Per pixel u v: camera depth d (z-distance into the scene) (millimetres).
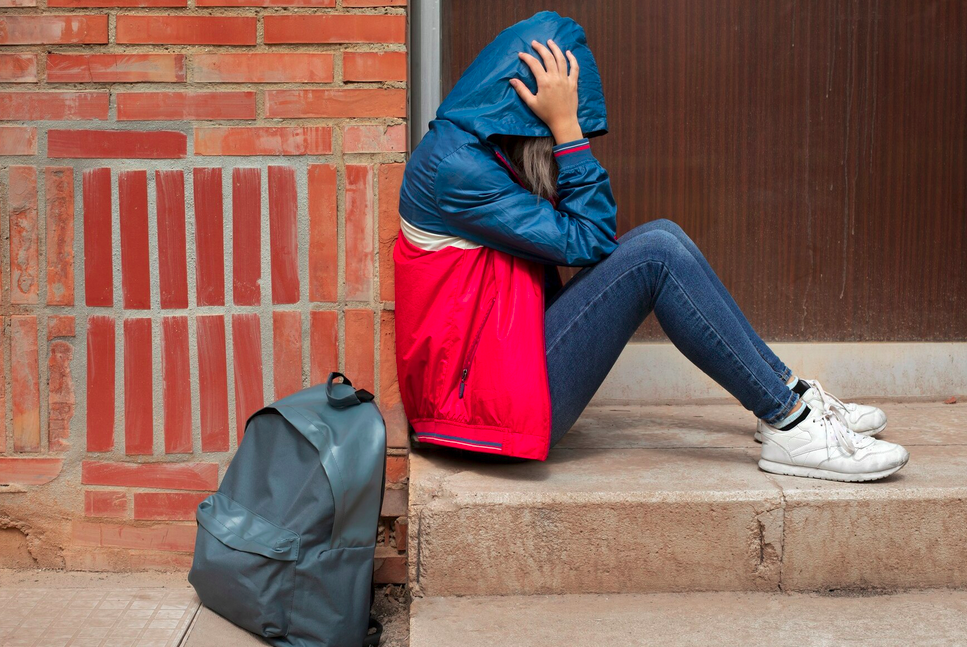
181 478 2234
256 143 2160
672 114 2760
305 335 2211
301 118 2162
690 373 2838
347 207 2182
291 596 1822
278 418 1970
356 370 2219
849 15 2744
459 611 1900
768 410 2072
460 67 2701
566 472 2111
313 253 2193
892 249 2824
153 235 2178
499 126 1989
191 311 2201
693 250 2158
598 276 2051
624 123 2760
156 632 1882
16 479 2229
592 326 2062
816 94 2770
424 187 2018
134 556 2254
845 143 2787
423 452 2260
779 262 2814
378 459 1862
